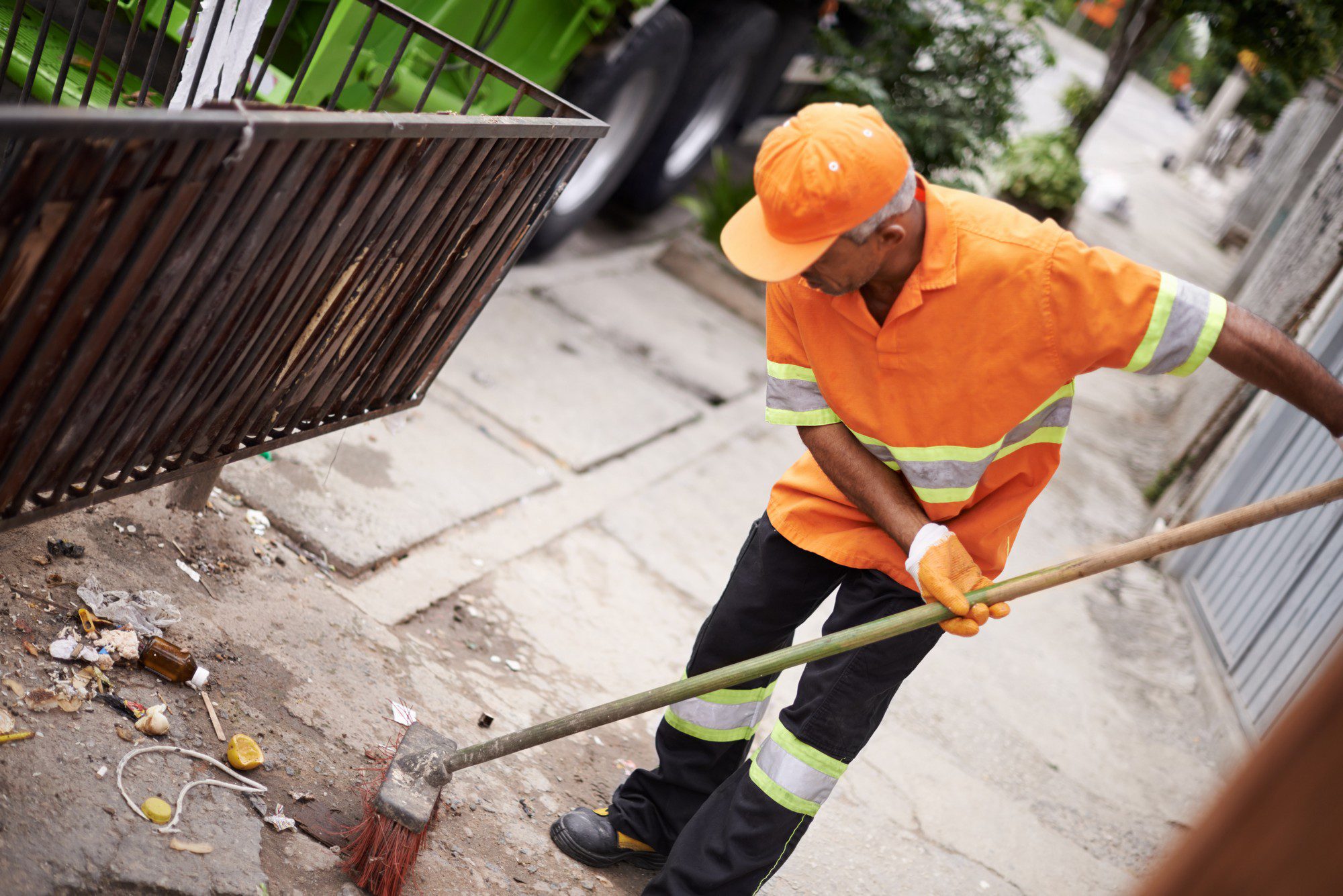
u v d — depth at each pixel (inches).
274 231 69.0
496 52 171.2
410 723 99.8
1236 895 23.5
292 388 86.4
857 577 85.7
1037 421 79.4
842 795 121.0
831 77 275.3
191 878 73.7
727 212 284.0
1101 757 149.3
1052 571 76.5
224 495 117.7
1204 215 721.6
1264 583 177.0
